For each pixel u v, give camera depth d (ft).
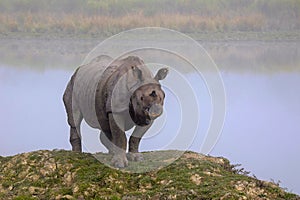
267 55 258.37
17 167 91.35
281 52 267.18
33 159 92.43
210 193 80.59
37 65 236.22
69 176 87.25
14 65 236.22
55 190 84.28
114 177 85.81
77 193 82.74
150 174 87.61
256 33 293.23
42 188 86.07
